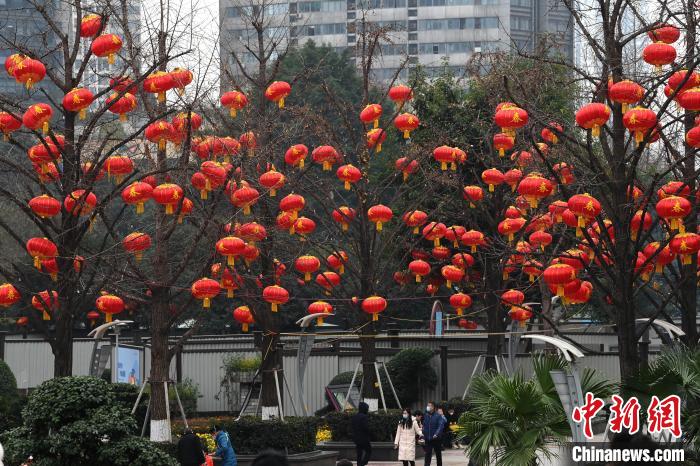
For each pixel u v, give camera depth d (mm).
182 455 19828
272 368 25984
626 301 20094
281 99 25531
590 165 20656
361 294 28984
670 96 19234
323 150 25797
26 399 28031
